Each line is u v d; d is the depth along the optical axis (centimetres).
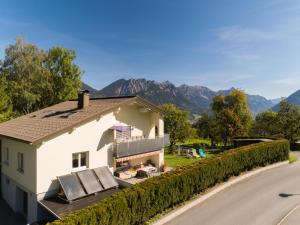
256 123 6059
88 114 1989
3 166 2231
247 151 2389
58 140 1747
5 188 2212
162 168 2530
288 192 1848
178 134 4612
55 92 5169
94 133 1978
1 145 2270
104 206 1170
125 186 1897
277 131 4941
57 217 1396
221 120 4822
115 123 2161
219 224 1345
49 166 1702
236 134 4788
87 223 1073
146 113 2481
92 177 1825
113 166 2112
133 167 2430
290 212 1477
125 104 2188
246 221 1371
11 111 4000
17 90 4466
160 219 1413
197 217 1443
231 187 1981
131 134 2328
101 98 2570
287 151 2950
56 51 5156
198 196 1748
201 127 6103
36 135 1720
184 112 4769
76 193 1647
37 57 4784
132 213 1309
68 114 2125
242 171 2350
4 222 1775
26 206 1920
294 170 2530
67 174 1775
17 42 4584
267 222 1352
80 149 1880
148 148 2334
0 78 4031
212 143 5856
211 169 1911
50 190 1702
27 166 1767
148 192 1405
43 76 4769
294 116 4634
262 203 1634
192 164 1867
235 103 5425
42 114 2472
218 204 1633
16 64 4531
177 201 1614
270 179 2203
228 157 2133
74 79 5319
